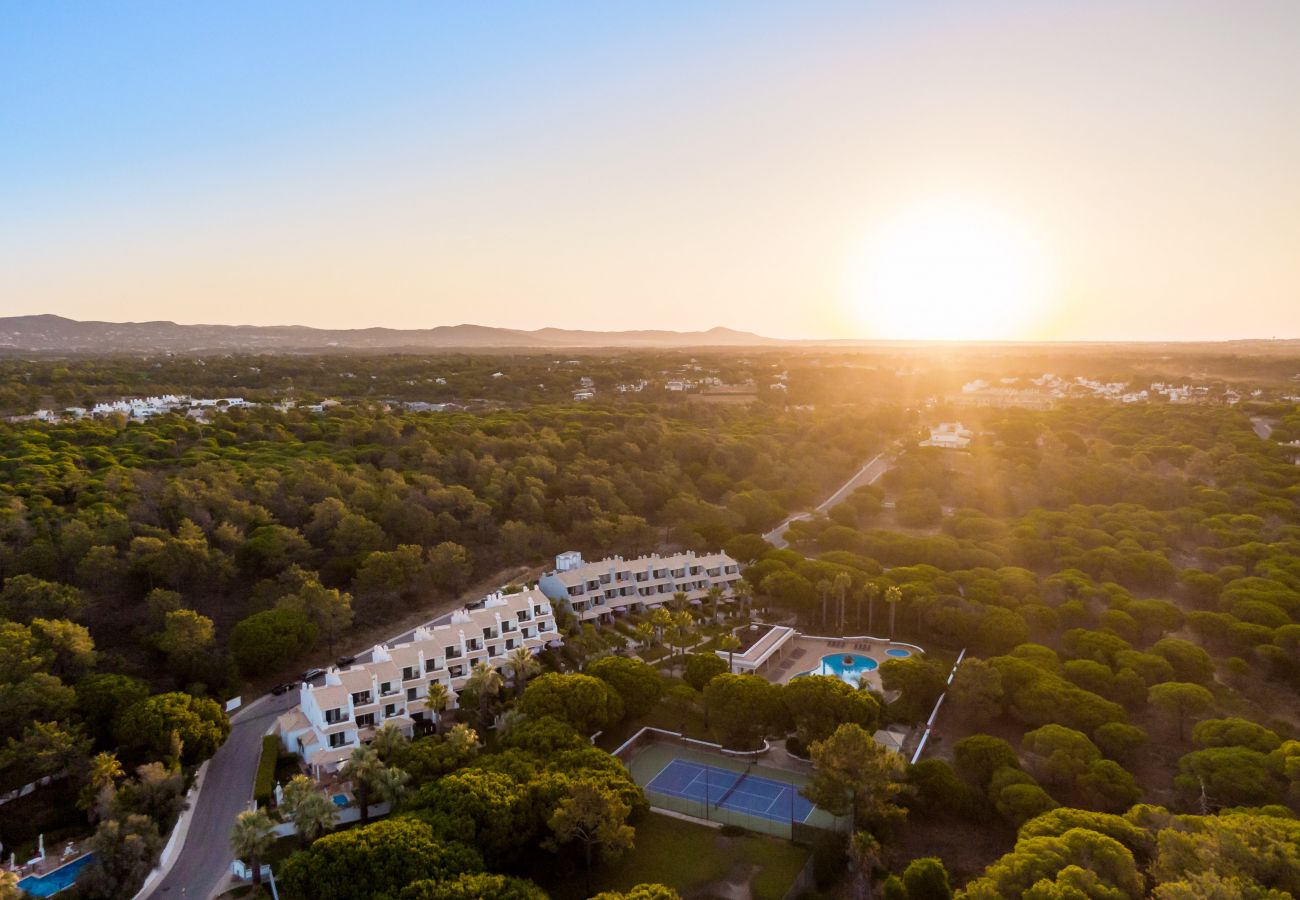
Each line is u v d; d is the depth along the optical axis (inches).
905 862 2878.9
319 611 4522.6
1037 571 5885.8
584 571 5369.1
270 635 4215.1
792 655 4820.4
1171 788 3336.6
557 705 3464.6
